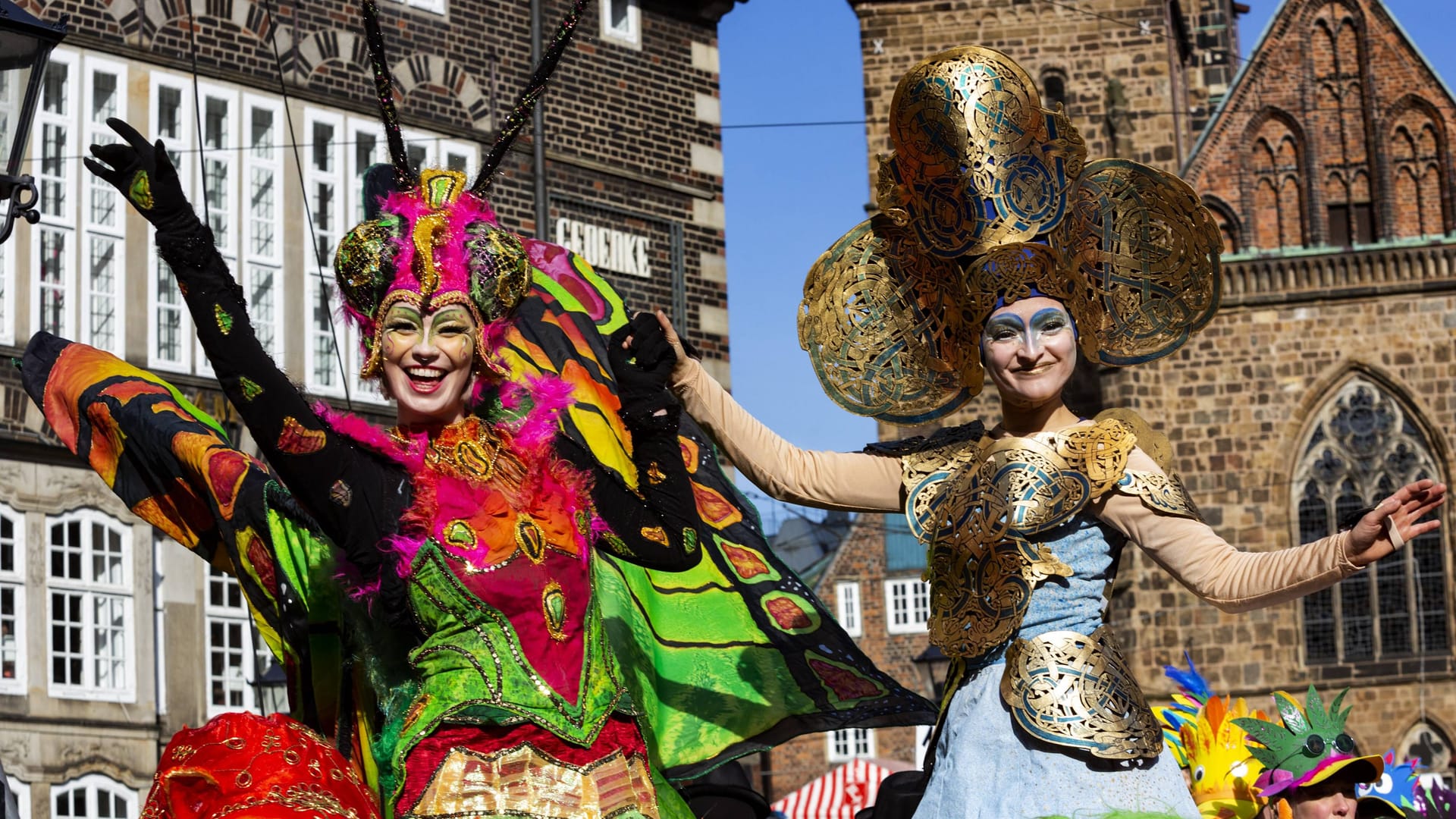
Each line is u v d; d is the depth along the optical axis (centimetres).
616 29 2564
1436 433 3947
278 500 559
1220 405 4006
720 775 692
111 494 2070
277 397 466
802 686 634
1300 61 4138
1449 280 3966
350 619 516
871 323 571
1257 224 4103
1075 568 508
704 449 690
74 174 2066
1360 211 4084
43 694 1991
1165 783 490
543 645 471
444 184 489
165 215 459
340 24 2281
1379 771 586
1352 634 3925
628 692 493
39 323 2038
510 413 493
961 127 549
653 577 646
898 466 542
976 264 528
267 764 416
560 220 2459
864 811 652
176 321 2139
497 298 484
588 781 465
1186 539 502
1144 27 4222
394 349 474
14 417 2000
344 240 483
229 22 2189
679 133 2620
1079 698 490
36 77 853
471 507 472
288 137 2220
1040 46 4256
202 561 2153
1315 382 3991
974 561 510
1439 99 4072
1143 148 4212
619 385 504
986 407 3906
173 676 2105
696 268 2620
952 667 523
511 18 2448
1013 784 489
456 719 463
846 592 5084
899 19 4272
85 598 2045
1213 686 3875
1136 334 560
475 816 456
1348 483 3981
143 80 2117
